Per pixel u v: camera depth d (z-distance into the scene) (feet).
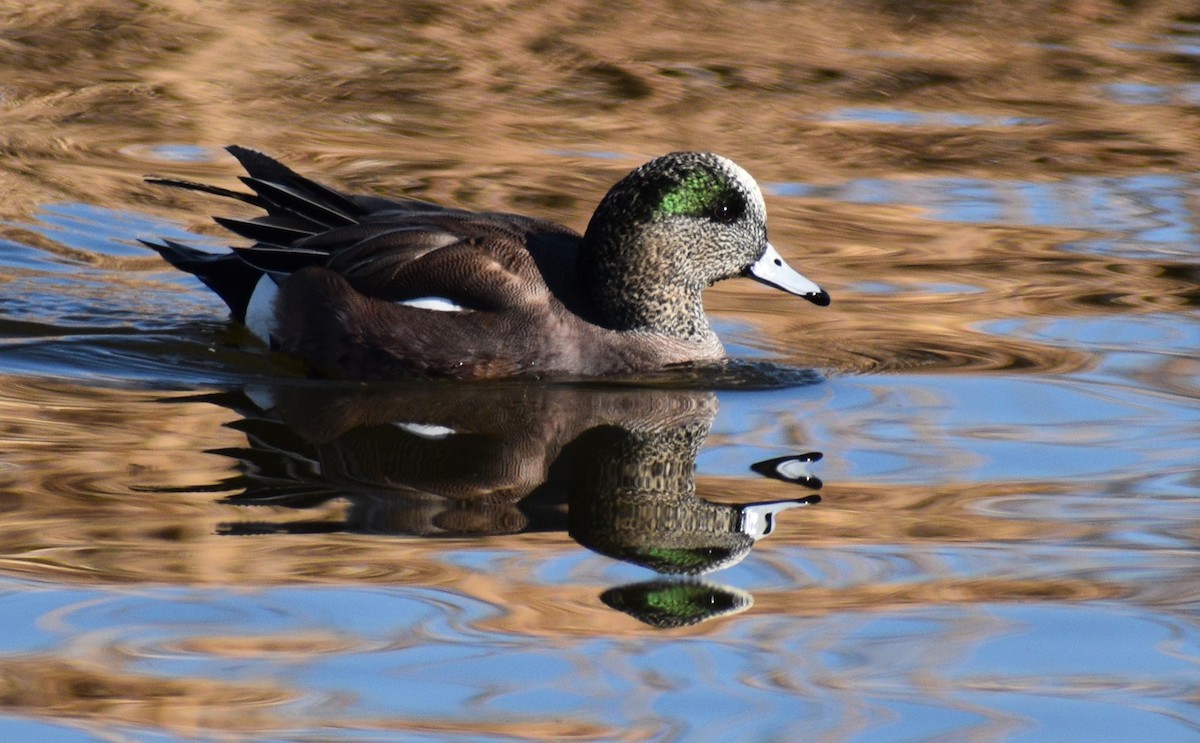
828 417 35.29
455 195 50.62
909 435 33.86
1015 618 24.52
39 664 22.20
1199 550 27.30
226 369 38.34
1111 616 24.56
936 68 67.41
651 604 24.70
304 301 39.52
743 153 56.70
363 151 55.06
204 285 45.55
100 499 28.43
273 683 21.79
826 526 28.40
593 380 38.42
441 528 27.76
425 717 20.94
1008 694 21.94
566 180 52.60
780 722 20.99
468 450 32.37
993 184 54.44
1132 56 69.82
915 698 21.80
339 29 70.18
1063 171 55.83
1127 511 29.19
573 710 21.21
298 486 29.63
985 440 33.47
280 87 62.34
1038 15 75.25
